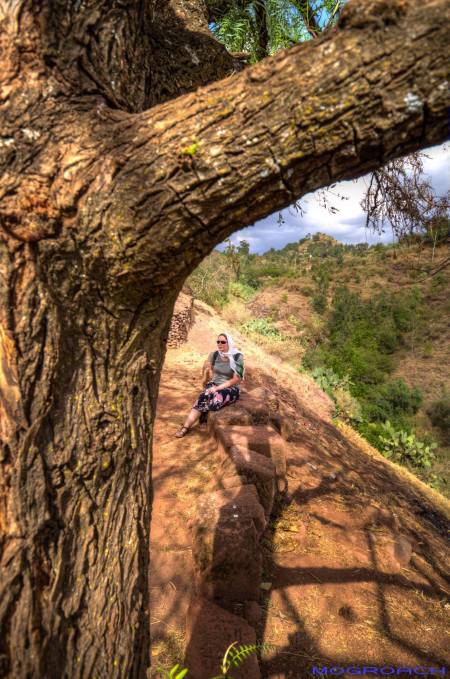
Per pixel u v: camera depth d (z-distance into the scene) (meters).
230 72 1.67
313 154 0.80
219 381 4.86
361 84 0.73
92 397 1.08
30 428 0.95
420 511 5.87
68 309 1.01
